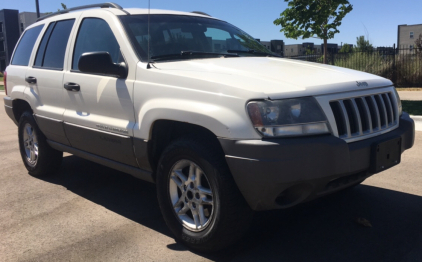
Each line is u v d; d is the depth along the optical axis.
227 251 3.17
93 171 5.50
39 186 4.93
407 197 4.15
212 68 3.30
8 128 9.47
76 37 4.38
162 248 3.27
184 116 3.00
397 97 3.56
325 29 10.59
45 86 4.64
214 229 2.94
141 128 3.37
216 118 2.81
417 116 8.04
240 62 3.60
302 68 3.47
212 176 2.90
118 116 3.66
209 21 4.60
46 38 4.96
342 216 3.75
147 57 3.61
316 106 2.78
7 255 3.23
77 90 4.09
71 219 3.91
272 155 2.61
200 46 4.06
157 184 3.38
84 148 4.22
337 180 2.95
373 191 4.35
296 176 2.64
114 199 4.43
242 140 2.70
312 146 2.66
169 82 3.22
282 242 3.29
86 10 4.47
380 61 16.66
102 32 4.05
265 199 2.75
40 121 4.74
